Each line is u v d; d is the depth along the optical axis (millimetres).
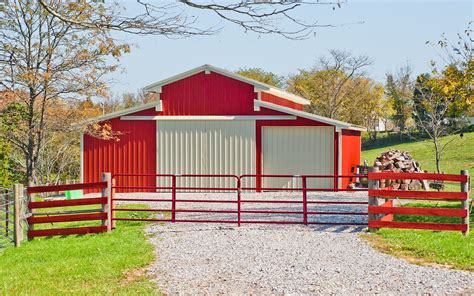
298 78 58125
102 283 10016
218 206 20047
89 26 8531
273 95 28922
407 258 11445
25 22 24344
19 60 24500
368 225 14180
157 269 10961
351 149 26438
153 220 15852
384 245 12617
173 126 25297
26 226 15680
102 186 15383
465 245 12219
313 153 24484
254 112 24875
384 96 61688
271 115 24750
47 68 24328
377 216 14250
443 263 10953
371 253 11859
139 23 8336
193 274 10500
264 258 11602
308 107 55781
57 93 24875
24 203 15289
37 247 13727
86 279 10312
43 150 32750
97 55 24734
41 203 15445
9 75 23984
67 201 15398
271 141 24781
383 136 61281
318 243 12961
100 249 12844
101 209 15414
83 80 24984
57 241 14492
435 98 30250
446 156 47250
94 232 15289
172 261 11594
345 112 55969
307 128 24516
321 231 14461
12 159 32031
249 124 24906
